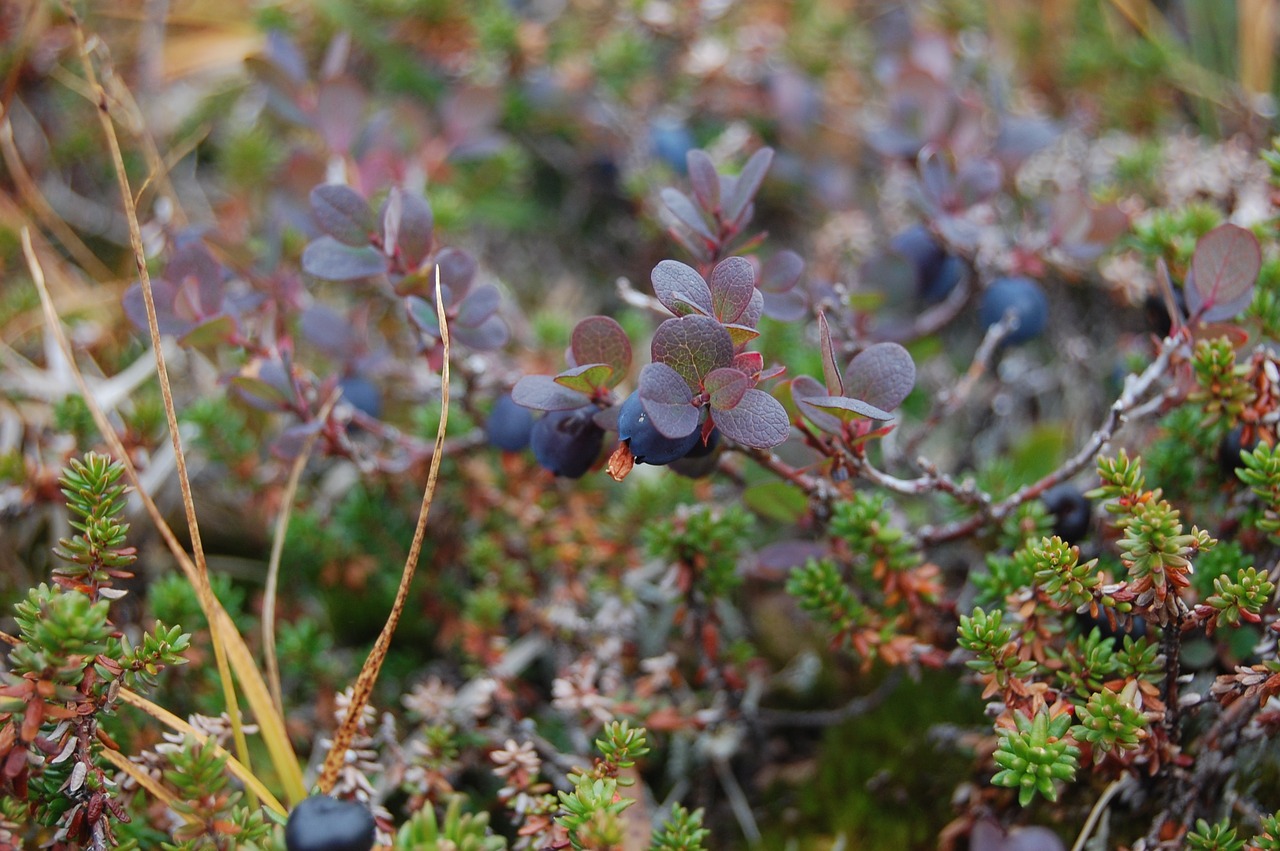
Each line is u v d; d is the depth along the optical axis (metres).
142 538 0.35
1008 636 0.30
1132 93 0.41
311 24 0.41
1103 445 0.31
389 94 0.41
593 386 0.29
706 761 0.34
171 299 0.32
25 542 0.35
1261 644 0.30
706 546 0.32
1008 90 0.41
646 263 0.41
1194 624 0.29
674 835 0.29
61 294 0.38
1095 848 0.31
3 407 0.36
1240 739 0.31
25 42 0.37
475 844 0.27
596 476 0.35
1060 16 0.43
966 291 0.35
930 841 0.33
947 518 0.35
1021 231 0.38
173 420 0.30
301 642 0.33
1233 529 0.32
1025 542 0.31
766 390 0.31
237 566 0.36
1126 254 0.37
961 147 0.38
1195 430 0.32
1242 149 0.38
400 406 0.37
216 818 0.29
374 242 0.31
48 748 0.29
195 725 0.30
